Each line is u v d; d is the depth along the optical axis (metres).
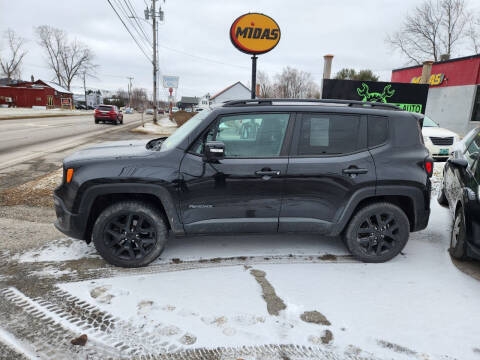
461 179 3.87
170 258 3.45
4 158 9.15
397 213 3.36
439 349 2.23
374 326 2.45
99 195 3.09
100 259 3.39
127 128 23.25
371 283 3.04
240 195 3.19
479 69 16.20
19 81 69.94
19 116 30.00
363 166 3.25
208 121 3.20
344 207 3.29
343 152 3.28
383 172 3.26
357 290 2.92
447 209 5.37
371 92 12.77
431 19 30.11
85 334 2.30
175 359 2.11
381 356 2.16
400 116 3.41
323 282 3.04
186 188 3.11
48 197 5.41
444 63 18.47
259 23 9.20
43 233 4.02
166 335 2.31
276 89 48.03
